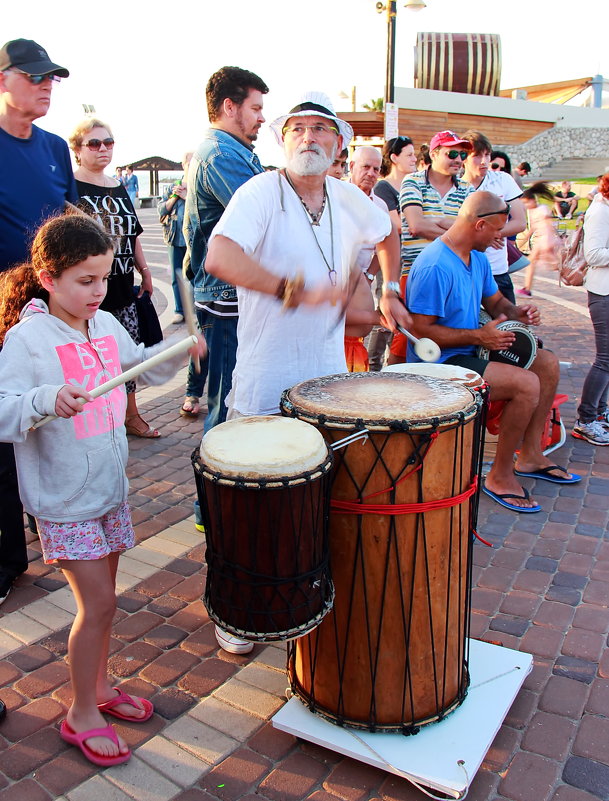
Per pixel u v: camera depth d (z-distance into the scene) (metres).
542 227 7.52
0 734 2.39
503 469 4.10
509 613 3.05
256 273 2.36
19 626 2.99
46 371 2.12
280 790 2.16
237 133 3.36
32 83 3.16
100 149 4.39
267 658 2.78
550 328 8.78
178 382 6.71
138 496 4.24
